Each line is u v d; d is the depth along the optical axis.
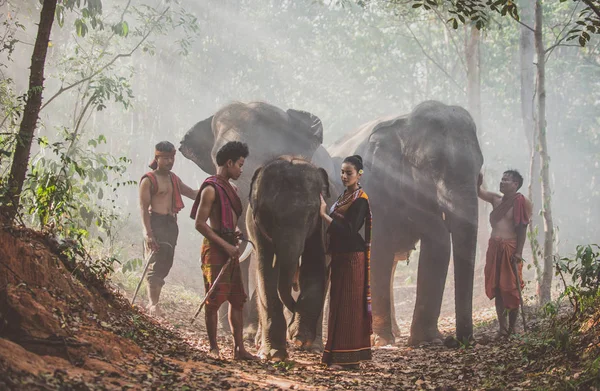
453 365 7.29
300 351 7.88
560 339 6.39
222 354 6.93
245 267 9.91
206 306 6.51
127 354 5.37
